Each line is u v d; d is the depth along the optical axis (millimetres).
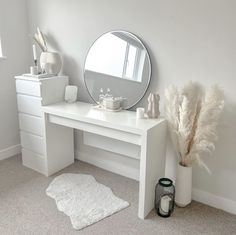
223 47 1906
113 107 2342
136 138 1978
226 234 1895
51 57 2672
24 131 2746
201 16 1940
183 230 1928
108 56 2461
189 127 1981
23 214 2080
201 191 2246
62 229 1922
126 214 2094
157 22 2141
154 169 2104
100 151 2805
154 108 2137
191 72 2080
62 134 2729
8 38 2875
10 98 3027
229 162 2070
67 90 2676
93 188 2439
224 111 2000
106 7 2391
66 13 2660
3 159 3033
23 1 2926
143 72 2283
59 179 2588
